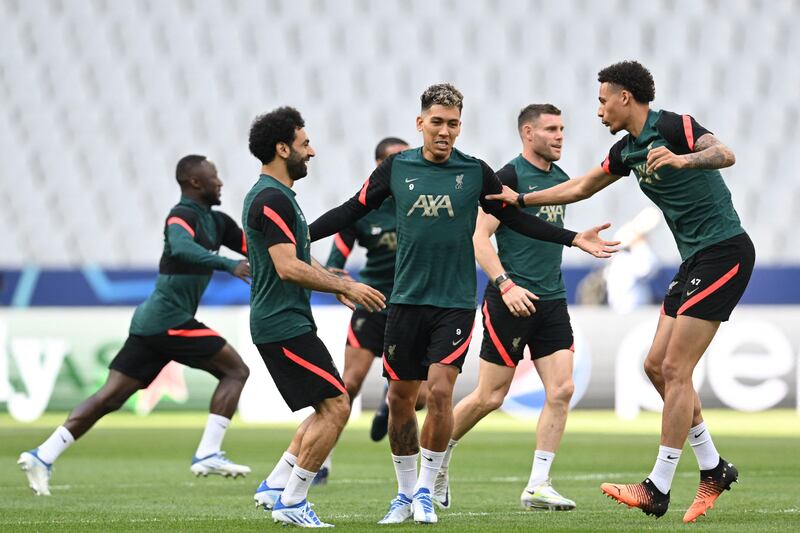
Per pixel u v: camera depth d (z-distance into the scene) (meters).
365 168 86.44
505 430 44.50
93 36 91.25
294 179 19.61
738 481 27.45
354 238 29.06
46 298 57.72
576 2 90.31
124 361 27.08
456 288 19.73
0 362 48.47
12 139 87.38
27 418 48.31
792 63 86.94
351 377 28.84
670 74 87.44
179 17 91.75
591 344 48.44
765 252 79.94
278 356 19.11
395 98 89.25
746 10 88.50
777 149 84.12
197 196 27.62
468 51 90.12
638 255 56.38
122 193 85.62
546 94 88.00
